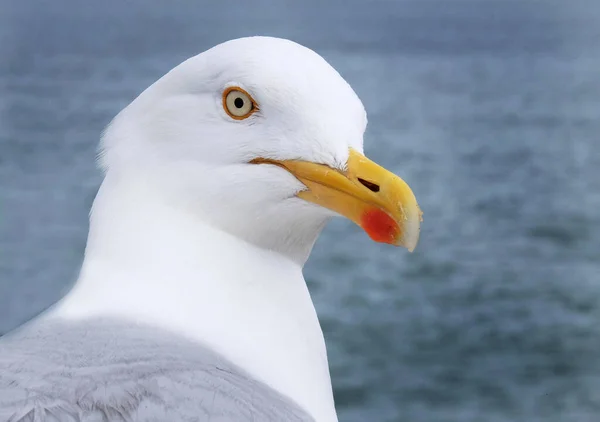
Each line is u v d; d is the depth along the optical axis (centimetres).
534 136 4784
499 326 1936
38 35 13612
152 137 441
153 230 425
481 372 1723
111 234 424
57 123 4916
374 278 2206
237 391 356
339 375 1689
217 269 424
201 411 335
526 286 2205
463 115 5609
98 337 375
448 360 1767
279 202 439
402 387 1658
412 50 11481
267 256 442
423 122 5225
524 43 13212
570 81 7888
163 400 332
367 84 7406
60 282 2131
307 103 439
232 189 432
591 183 3519
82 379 340
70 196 2973
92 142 4200
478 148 4338
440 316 1983
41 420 315
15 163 3628
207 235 430
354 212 444
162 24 16775
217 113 437
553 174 3719
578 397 1644
